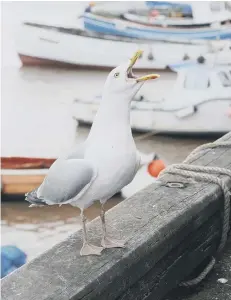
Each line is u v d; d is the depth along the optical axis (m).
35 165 7.26
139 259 2.30
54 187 2.02
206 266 3.01
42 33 7.00
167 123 7.17
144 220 2.55
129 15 6.99
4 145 7.18
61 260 2.21
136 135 7.24
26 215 6.96
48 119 7.26
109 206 6.98
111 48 7.04
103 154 1.99
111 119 2.01
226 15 6.92
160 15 6.95
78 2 6.96
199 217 2.78
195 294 2.89
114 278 2.16
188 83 7.12
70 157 2.06
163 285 2.61
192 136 7.23
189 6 6.91
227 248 3.28
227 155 3.44
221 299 2.83
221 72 7.07
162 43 7.01
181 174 3.09
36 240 6.62
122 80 1.96
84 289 2.03
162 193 2.87
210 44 7.02
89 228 2.47
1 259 6.29
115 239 2.35
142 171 7.16
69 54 7.07
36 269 2.15
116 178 2.02
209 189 2.91
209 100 7.10
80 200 2.07
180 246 2.70
